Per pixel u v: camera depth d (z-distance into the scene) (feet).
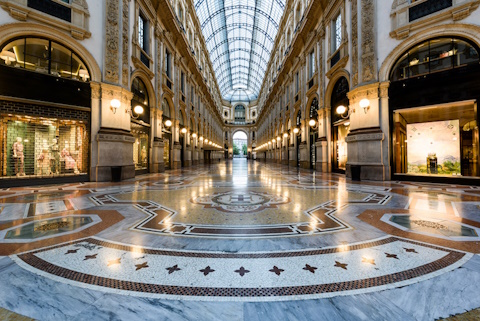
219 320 4.78
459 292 5.66
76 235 9.68
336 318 4.82
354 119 30.55
